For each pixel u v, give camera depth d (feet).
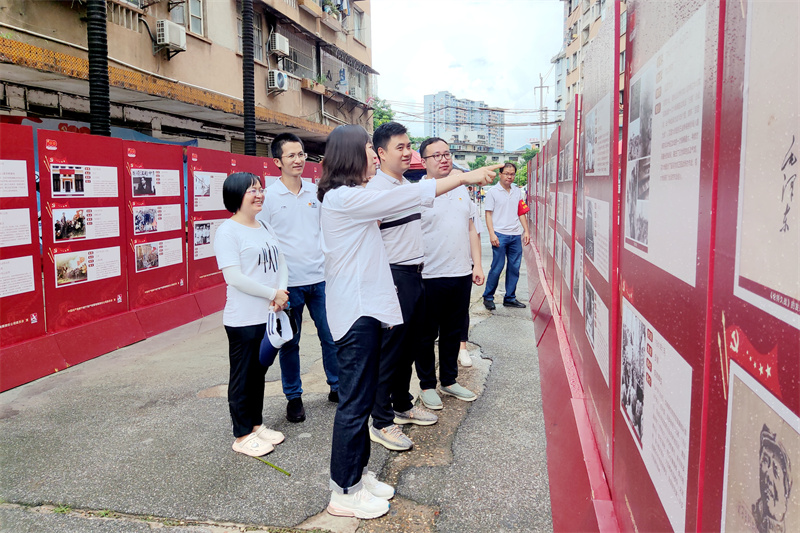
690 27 3.05
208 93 34.12
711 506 2.75
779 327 2.00
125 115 33.12
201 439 10.12
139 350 16.12
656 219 3.80
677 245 3.31
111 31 30.14
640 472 4.29
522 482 8.38
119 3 30.40
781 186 1.98
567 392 8.79
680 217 3.25
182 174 19.85
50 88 27.99
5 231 13.03
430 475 8.66
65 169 14.69
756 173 2.20
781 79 1.97
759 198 2.17
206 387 12.88
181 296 19.92
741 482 2.39
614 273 5.39
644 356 4.18
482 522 7.38
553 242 15.48
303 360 14.94
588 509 5.89
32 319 13.78
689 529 3.09
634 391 4.52
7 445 9.87
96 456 9.45
